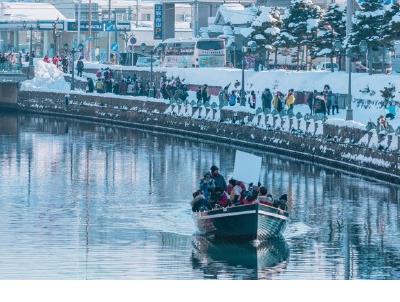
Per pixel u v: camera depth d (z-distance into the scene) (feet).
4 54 454.81
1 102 411.34
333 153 251.39
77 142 304.91
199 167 252.62
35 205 202.90
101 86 380.78
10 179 234.58
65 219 189.67
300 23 353.92
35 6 563.07
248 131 292.20
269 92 291.17
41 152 281.54
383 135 233.35
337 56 346.74
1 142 303.68
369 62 302.25
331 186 223.71
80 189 221.66
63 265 156.87
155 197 212.23
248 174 183.83
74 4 602.85
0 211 196.44
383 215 193.06
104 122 368.48
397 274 153.07
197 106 321.73
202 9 499.92
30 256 161.89
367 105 284.00
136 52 488.85
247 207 169.78
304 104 308.81
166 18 474.49
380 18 297.94
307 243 172.04
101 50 530.68
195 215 178.09
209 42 406.82
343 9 331.98
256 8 441.68
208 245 170.30
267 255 164.14
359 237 175.94
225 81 346.33
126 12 628.69
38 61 415.64
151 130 342.64
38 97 401.29
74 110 384.06
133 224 185.37
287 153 271.69
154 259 161.17
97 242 171.63
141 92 368.27
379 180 231.09
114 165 256.52
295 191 218.18
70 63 429.79
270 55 407.23
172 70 377.91
